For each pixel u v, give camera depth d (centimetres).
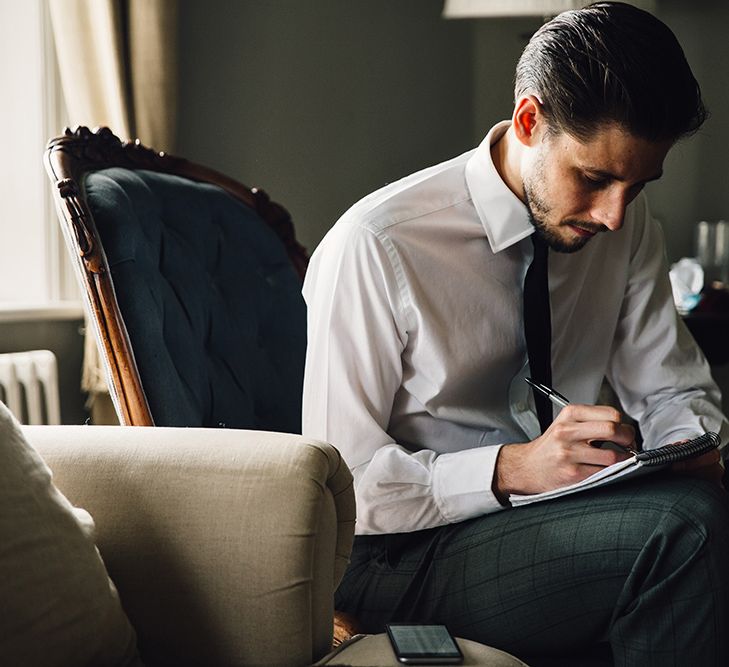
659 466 114
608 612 120
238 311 162
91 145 154
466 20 361
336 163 329
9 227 268
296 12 314
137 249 140
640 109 120
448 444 147
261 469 102
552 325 156
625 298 165
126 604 102
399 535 137
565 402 128
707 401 163
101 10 252
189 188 167
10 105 266
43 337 261
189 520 101
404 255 140
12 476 93
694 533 111
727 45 356
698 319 270
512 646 128
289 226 189
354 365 139
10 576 88
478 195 145
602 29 124
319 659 103
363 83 334
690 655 110
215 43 294
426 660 91
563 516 122
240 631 100
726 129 357
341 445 138
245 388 157
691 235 363
